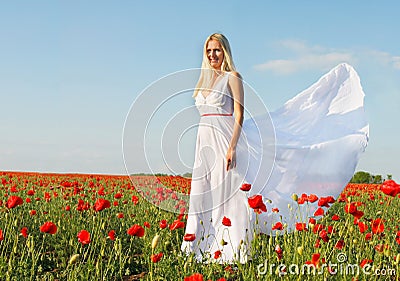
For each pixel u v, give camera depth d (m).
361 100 7.47
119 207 10.35
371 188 14.70
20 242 7.16
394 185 4.97
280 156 6.97
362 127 7.34
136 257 6.67
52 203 10.38
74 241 6.97
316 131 7.45
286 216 6.97
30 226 8.27
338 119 7.52
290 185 7.03
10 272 5.20
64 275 5.41
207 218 6.29
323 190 7.17
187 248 6.18
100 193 9.19
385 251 5.11
